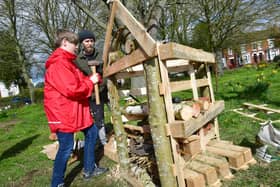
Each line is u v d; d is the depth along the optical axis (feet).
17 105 87.56
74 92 10.96
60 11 74.18
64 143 11.21
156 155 9.61
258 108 21.54
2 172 16.14
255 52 203.00
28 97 99.81
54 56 11.00
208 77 13.89
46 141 23.61
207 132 13.21
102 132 15.92
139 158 12.60
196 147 11.60
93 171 13.07
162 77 9.25
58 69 10.85
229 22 40.42
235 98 28.81
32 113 52.13
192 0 42.98
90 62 13.94
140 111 13.25
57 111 11.00
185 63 12.43
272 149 12.04
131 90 13.03
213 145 12.85
